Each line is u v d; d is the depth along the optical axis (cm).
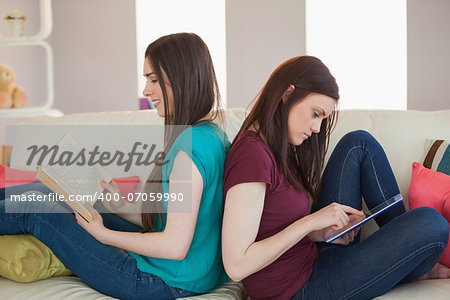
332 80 135
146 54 145
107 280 142
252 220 127
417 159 187
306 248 146
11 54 495
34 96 547
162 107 147
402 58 531
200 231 142
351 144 162
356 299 135
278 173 137
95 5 596
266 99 138
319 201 165
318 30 552
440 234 128
